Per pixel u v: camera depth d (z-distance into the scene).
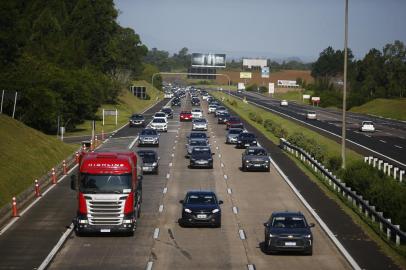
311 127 119.50
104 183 34.09
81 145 82.00
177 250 31.59
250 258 30.03
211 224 36.75
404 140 98.56
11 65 100.00
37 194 47.66
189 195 38.34
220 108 148.00
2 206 42.41
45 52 125.81
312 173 59.97
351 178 49.03
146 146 83.44
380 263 28.81
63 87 99.69
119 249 31.69
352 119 151.75
